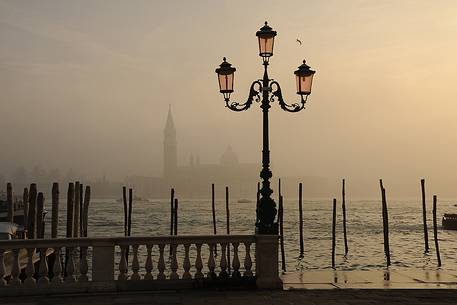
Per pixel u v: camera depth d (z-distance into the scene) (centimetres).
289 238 6619
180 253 4078
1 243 1131
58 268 1153
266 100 1241
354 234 7325
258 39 1249
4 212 5647
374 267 3894
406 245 5738
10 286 1130
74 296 1117
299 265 3991
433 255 4672
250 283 1198
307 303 1048
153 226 9212
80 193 3828
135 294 1136
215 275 1204
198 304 1038
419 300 1081
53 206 3325
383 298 1101
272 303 1048
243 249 4247
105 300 1076
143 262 3556
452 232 7519
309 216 12544
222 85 1261
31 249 1147
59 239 1155
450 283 1262
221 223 9981
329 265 3994
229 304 1035
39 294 1130
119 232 8025
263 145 1239
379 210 16425
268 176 1232
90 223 9825
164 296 1114
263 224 1220
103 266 1162
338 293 1150
